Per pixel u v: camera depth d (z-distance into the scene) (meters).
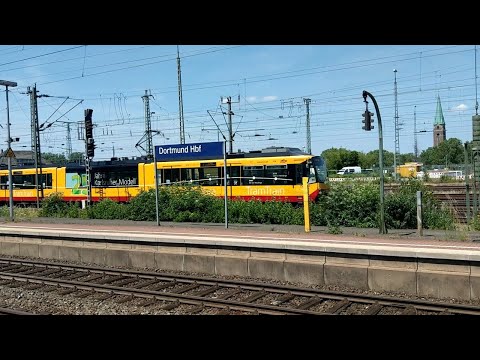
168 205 24.12
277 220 21.48
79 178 35.06
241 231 18.12
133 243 15.59
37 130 38.47
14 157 27.59
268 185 26.70
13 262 16.86
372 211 19.47
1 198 40.34
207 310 10.15
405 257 11.25
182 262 14.40
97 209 26.59
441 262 10.84
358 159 91.94
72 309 10.50
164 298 11.04
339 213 19.91
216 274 13.74
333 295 10.87
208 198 23.88
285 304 10.68
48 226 21.83
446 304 9.66
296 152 26.75
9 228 20.22
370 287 11.55
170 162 29.88
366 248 11.80
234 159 27.66
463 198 26.83
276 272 12.83
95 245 16.45
